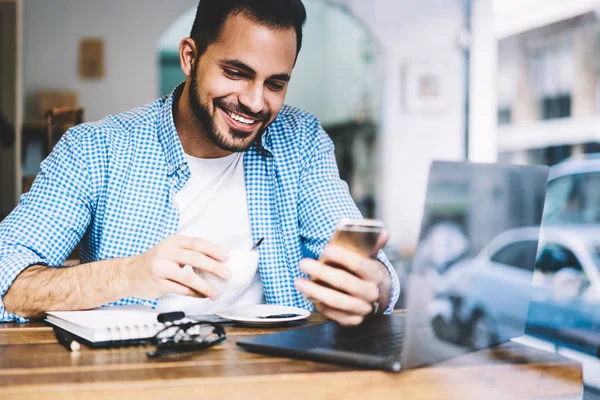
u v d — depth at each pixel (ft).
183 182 5.24
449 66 17.94
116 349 3.31
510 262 3.14
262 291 5.55
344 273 3.29
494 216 2.98
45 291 3.94
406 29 17.84
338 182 5.65
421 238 2.80
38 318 4.09
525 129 15.98
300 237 5.66
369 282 3.36
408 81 17.92
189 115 5.09
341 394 2.83
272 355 3.18
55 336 3.64
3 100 14.47
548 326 9.77
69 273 3.98
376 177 18.90
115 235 5.09
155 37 15.89
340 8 17.80
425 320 2.88
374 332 3.49
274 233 5.51
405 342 2.84
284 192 5.55
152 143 5.24
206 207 5.37
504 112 16.70
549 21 15.20
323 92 22.38
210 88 4.63
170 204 5.19
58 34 15.35
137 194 5.14
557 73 15.16
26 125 12.88
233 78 4.57
